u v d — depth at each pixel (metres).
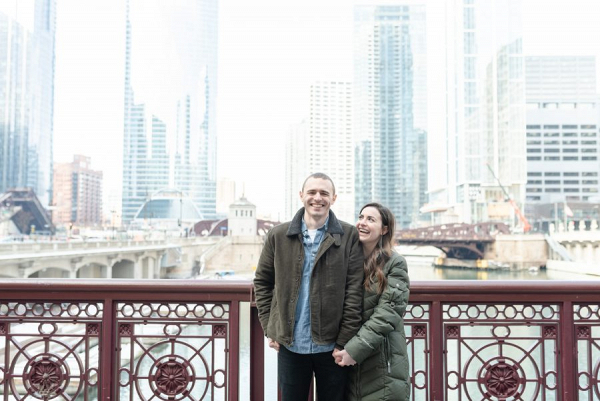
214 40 135.12
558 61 115.50
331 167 135.25
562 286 2.90
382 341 2.42
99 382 2.94
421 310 3.02
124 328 3.00
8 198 86.06
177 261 60.91
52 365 2.95
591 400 2.92
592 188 103.19
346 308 2.43
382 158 127.75
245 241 67.12
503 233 71.12
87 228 99.62
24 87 105.69
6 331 2.96
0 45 101.50
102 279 3.02
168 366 2.96
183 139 128.75
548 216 92.44
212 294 2.97
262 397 2.97
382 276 2.42
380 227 2.53
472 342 13.78
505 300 2.95
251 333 3.00
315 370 2.56
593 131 104.00
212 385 2.95
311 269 2.45
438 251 84.19
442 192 112.31
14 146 103.69
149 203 113.38
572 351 2.91
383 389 2.41
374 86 128.50
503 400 2.92
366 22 129.38
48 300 3.00
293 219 2.54
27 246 32.84
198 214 116.06
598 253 54.94
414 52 128.50
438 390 2.92
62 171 116.06
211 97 134.00
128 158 124.69
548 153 103.62
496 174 96.69
